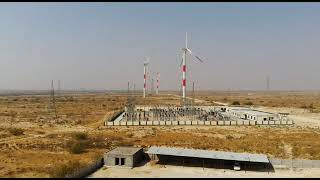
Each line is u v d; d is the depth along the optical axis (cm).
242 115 14962
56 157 7694
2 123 13575
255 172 6631
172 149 7588
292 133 10938
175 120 13850
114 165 6906
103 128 12094
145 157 7519
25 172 6378
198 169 6788
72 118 15450
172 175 6353
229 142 9294
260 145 8919
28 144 9144
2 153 8062
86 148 8725
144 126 12500
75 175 6103
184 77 18712
